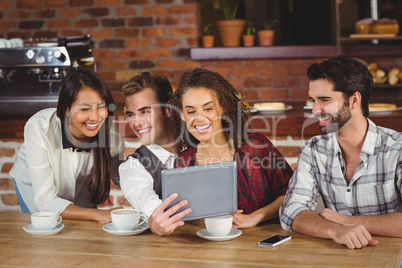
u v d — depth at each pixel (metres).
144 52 4.69
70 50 3.16
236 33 4.55
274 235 1.71
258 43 4.87
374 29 4.25
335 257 1.50
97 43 4.71
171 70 4.70
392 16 4.45
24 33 4.76
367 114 1.83
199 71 1.93
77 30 4.72
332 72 1.78
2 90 3.16
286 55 4.49
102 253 1.58
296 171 1.92
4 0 4.75
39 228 1.77
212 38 4.60
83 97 2.03
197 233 1.71
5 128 3.03
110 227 1.80
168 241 1.68
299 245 1.61
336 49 4.42
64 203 2.00
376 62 4.55
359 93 1.79
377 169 1.81
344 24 4.48
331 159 1.87
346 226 1.62
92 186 2.17
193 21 4.62
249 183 1.99
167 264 1.48
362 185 1.83
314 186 1.92
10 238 1.74
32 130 2.06
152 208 1.82
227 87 1.96
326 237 1.63
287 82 4.65
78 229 1.83
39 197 2.04
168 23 4.64
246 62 4.67
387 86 4.30
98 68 4.73
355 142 1.84
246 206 1.99
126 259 1.52
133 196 1.90
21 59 3.10
